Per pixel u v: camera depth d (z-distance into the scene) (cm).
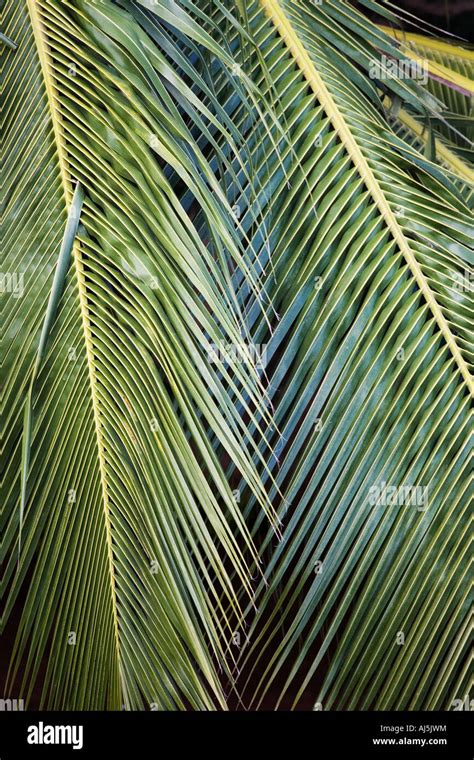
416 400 344
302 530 344
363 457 343
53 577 335
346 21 361
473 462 343
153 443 329
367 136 353
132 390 329
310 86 354
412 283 347
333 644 434
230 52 343
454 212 357
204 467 373
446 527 343
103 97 331
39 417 331
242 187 352
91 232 331
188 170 327
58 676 338
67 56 332
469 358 346
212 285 331
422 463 343
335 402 344
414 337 346
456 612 344
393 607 345
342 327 345
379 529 343
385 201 347
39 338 330
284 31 355
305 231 349
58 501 333
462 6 550
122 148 329
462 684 344
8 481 333
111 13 328
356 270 344
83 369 331
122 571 334
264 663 435
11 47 342
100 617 336
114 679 337
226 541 330
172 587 330
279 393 378
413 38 459
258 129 351
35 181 335
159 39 337
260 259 349
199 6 360
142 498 332
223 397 329
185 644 356
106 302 329
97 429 331
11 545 341
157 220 328
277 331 347
